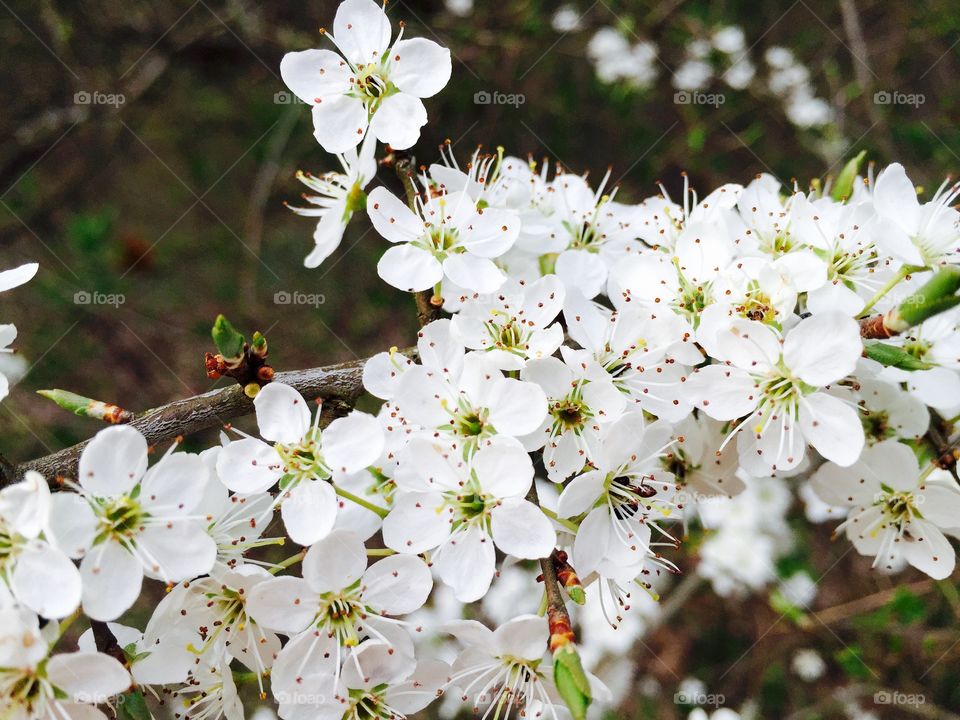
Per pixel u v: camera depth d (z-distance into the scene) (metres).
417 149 0.31
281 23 0.31
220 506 0.15
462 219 0.16
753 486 0.27
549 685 0.15
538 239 0.17
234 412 0.16
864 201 0.16
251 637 0.15
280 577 0.14
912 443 0.17
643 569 0.16
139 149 0.33
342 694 0.15
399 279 0.16
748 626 0.29
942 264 0.16
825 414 0.15
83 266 0.30
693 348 0.15
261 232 0.32
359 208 0.17
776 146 0.32
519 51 0.31
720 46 0.30
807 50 0.32
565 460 0.15
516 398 0.15
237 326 0.31
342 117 0.16
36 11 0.31
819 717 0.27
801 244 0.16
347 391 0.16
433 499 0.15
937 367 0.17
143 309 0.31
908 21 0.31
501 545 0.14
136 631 0.16
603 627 0.25
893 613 0.26
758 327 0.15
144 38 0.31
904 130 0.29
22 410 0.28
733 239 0.17
